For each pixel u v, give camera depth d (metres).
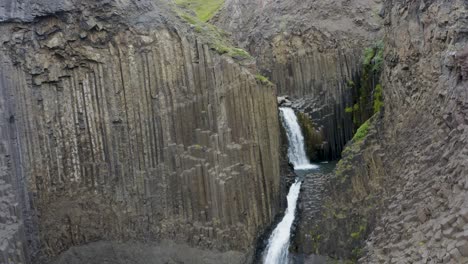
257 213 16.11
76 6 15.99
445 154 9.59
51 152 16.33
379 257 10.47
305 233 15.29
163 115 16.41
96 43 16.42
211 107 16.08
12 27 15.47
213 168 15.96
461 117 9.31
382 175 13.73
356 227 13.91
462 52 9.24
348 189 14.85
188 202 16.25
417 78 12.32
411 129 12.34
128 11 16.52
